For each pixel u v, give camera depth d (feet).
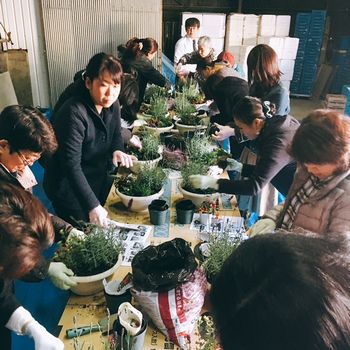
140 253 4.26
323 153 4.38
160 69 15.67
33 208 2.87
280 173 7.60
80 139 6.45
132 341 3.64
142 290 3.96
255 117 6.55
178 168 8.13
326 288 1.41
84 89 6.54
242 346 1.49
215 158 8.00
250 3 25.91
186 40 17.20
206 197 6.49
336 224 4.64
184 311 3.87
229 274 1.60
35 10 14.24
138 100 11.87
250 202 8.51
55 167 6.74
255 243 1.63
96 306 4.47
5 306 3.71
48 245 2.93
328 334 1.35
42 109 14.62
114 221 6.15
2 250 2.52
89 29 14.71
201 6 24.77
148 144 8.29
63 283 4.31
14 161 4.67
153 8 14.74
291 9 25.93
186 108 11.41
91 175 7.30
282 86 8.68
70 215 7.23
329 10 25.54
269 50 8.62
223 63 11.25
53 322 5.86
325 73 26.13
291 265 1.48
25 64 14.15
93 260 4.57
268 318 1.42
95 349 3.85
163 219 6.11
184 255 4.25
